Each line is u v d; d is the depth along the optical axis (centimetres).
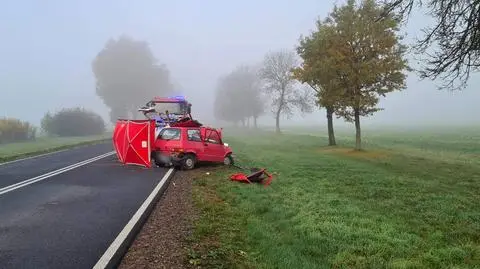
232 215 1040
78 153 2623
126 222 912
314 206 1155
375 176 1752
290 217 1060
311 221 996
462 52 1202
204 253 747
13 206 1064
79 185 1389
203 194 1280
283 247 809
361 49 2669
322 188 1464
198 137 1942
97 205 1080
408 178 1733
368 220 1025
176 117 2622
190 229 895
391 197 1349
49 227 870
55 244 759
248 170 1906
